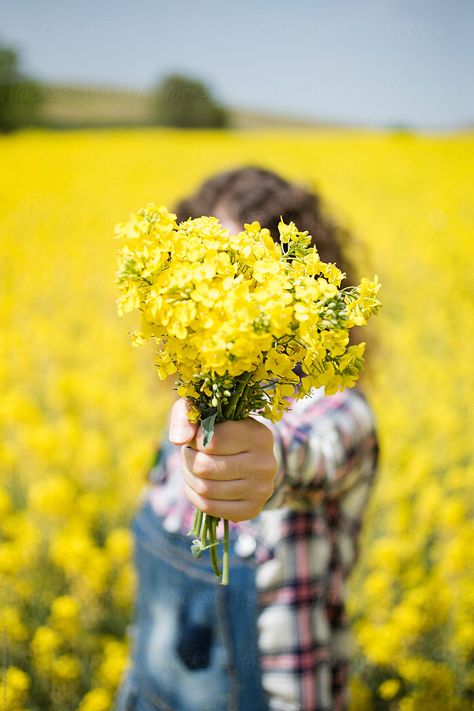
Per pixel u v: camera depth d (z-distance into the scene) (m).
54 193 10.38
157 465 1.46
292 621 1.16
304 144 16.39
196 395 0.82
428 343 5.45
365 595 2.56
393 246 7.74
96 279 6.70
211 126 19.86
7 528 2.68
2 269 6.71
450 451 3.55
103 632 2.50
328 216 1.55
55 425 3.86
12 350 4.65
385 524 2.93
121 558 2.50
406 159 13.87
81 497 2.94
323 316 0.75
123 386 4.38
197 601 1.24
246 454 0.83
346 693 1.33
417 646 2.34
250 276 0.80
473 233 8.55
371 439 1.19
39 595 2.53
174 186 11.35
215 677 1.24
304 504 1.12
